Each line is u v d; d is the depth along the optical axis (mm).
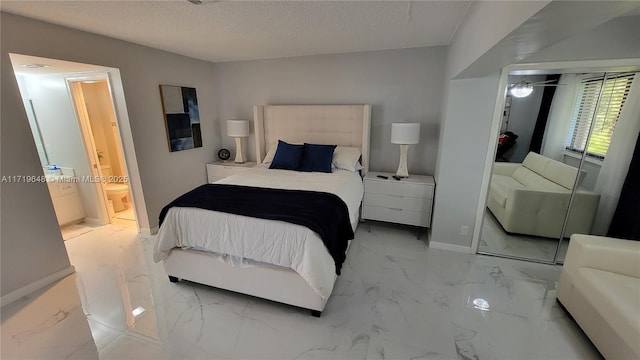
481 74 2354
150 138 3287
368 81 3527
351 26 2473
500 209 2857
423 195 3158
